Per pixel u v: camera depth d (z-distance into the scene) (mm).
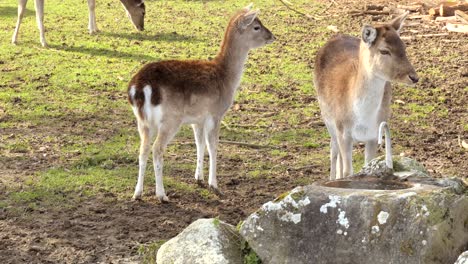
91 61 15492
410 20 18750
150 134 9188
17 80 14172
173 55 15961
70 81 14188
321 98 9094
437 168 10430
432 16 18781
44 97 13289
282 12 19922
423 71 15000
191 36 17578
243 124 12203
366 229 6105
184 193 9586
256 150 11195
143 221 8742
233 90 9828
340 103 8523
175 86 9203
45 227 8531
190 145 11312
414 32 17719
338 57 9031
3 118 12195
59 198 9312
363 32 8031
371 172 6801
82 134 11609
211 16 19656
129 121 12234
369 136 8438
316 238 6246
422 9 19531
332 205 6211
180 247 6512
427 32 17750
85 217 8820
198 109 9438
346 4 20578
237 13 9977
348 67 8625
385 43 7945
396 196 6105
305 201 6289
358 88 8227
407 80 7934
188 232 6578
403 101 13328
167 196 9453
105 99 13281
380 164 6789
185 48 16531
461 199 6117
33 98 13195
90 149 10992
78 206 9109
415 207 6012
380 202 6094
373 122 8336
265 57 15961
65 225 8562
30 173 10070
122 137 11508
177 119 9266
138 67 15125
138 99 9078
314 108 13023
